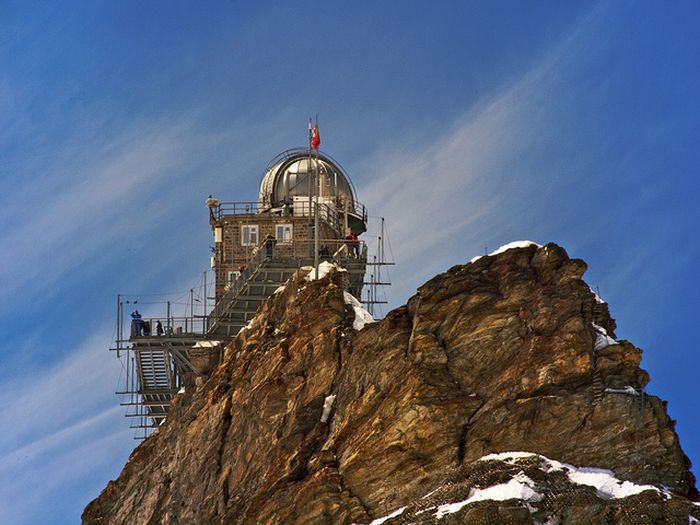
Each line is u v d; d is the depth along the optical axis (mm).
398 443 187875
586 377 184875
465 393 189750
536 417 183125
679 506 170500
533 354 187500
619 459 180875
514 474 176875
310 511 188250
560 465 179125
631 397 183125
